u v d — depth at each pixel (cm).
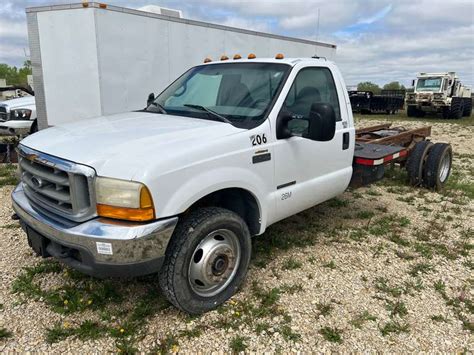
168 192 277
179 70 906
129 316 319
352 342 299
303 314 329
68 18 755
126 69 805
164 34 859
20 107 929
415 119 2512
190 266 308
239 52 1044
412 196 660
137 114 402
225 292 336
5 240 445
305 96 404
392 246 462
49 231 286
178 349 287
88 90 779
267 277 381
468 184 754
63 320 312
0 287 353
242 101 381
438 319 330
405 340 304
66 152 286
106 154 277
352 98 2861
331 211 573
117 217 268
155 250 274
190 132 319
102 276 275
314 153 406
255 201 353
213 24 961
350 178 476
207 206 352
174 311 326
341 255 433
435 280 391
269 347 291
